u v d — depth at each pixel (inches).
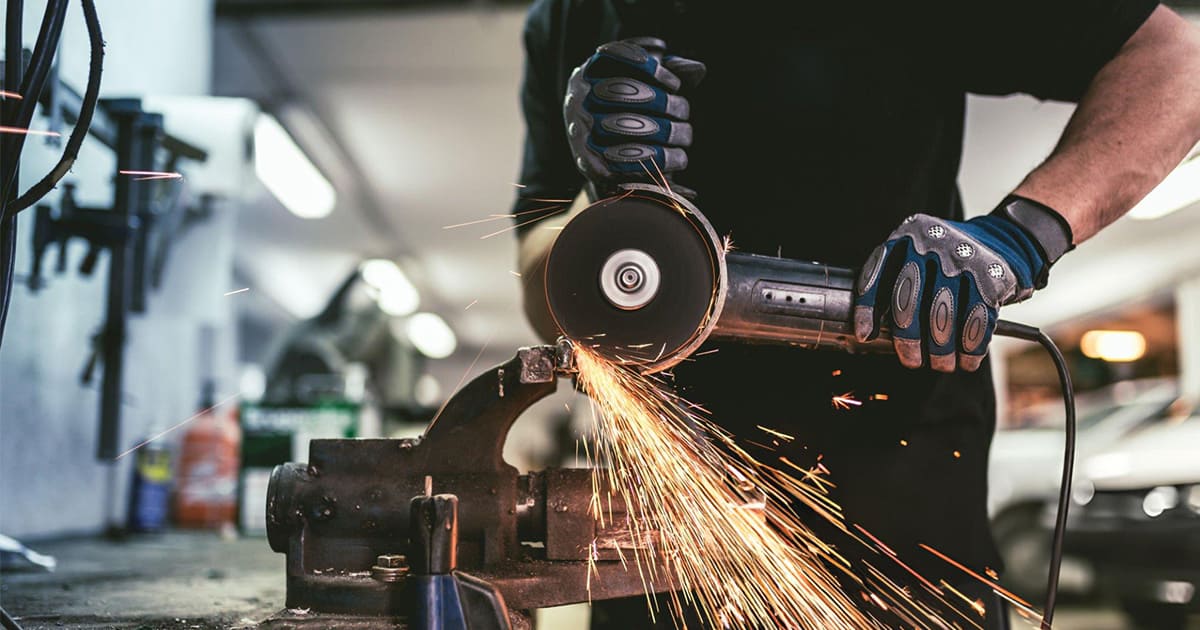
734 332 37.1
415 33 223.5
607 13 48.1
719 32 45.1
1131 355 468.8
